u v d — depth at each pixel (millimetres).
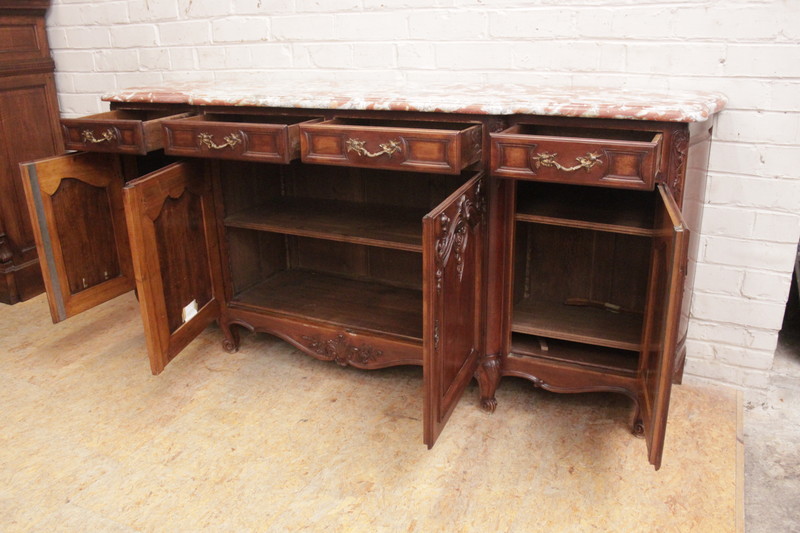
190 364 2379
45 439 1964
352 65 2467
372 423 2021
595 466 1813
